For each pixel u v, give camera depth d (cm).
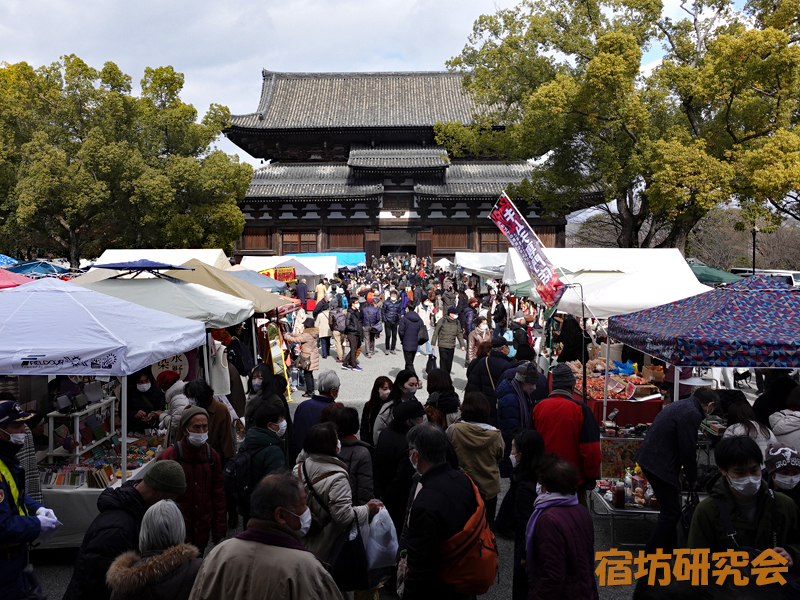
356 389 1359
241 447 489
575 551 331
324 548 383
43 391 650
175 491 354
